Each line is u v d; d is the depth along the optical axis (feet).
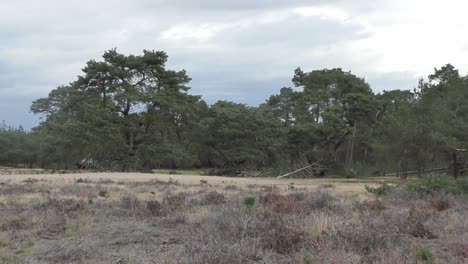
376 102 201.67
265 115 232.32
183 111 196.24
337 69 217.97
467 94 146.92
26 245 27.07
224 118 211.20
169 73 207.62
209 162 271.49
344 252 22.50
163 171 214.07
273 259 22.61
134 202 46.98
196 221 35.32
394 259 21.38
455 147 136.05
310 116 223.71
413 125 144.36
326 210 40.14
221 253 22.35
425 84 160.86
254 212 33.76
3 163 314.35
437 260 21.99
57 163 249.14
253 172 204.95
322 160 198.49
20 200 52.47
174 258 23.16
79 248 25.22
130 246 27.48
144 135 195.00
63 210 41.57
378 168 203.82
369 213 35.94
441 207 44.14
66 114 264.72
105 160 193.26
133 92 192.34
